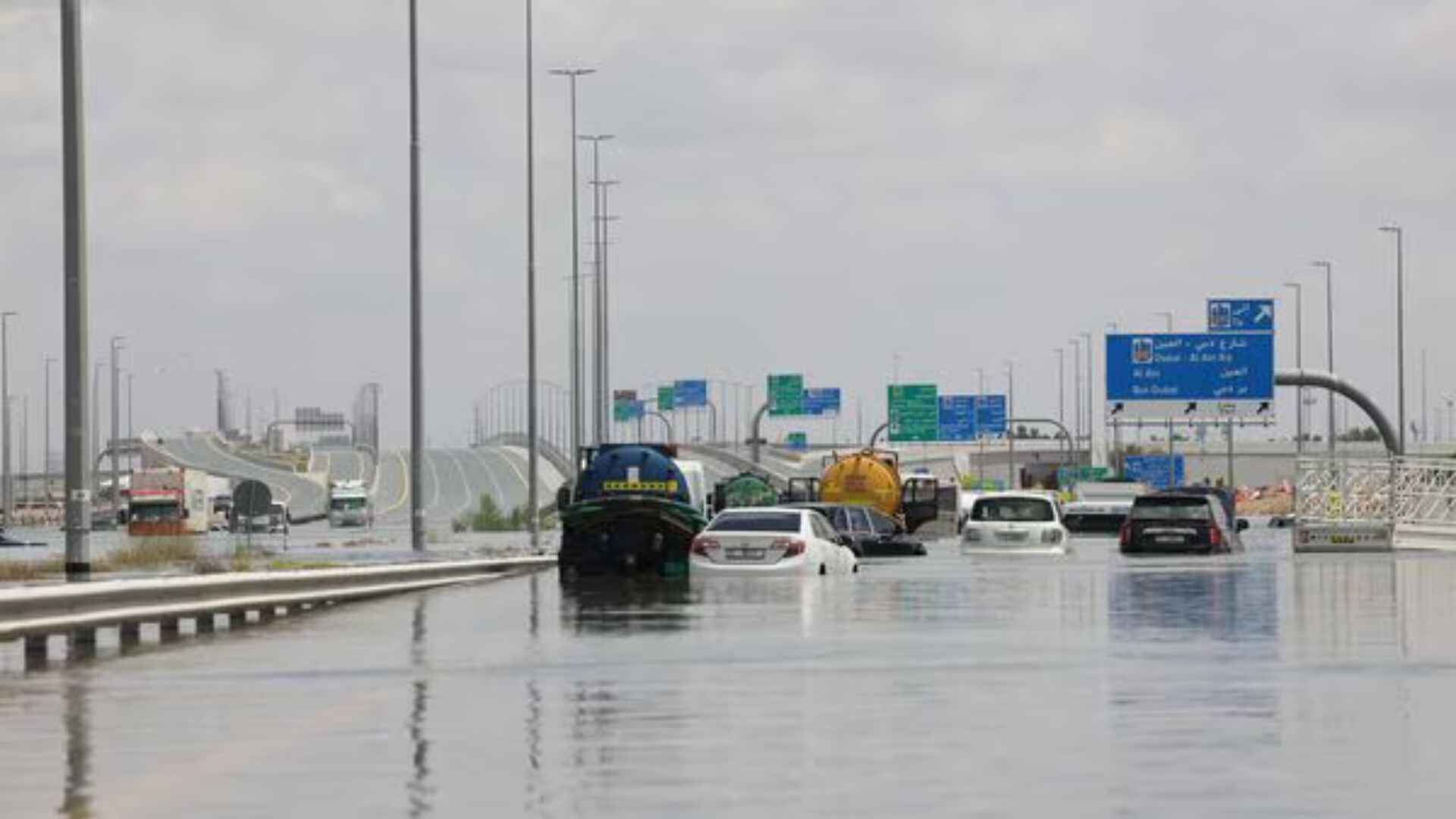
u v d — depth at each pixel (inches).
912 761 898.7
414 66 3560.5
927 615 1923.0
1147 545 3713.1
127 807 788.0
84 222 2188.7
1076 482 7598.4
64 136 2202.3
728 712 1096.2
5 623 1487.5
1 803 799.1
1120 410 5654.5
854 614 1943.9
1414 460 4052.7
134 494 7347.4
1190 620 1836.9
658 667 1379.2
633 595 2379.4
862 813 759.7
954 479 7283.5
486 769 881.5
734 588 2464.3
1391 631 1680.6
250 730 1033.5
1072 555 3720.5
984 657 1441.9
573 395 5679.1
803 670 1343.5
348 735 1004.6
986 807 772.0
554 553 3949.3
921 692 1197.7
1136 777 845.8
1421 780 835.4
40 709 1152.8
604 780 846.5
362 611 2121.1
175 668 1429.6
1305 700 1138.7
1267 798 788.6
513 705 1136.8
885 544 3841.0
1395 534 3998.5
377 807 780.6
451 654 1503.4
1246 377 5615.2
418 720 1069.1
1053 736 985.5
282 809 777.6
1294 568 3078.2
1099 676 1293.1
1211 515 3732.8
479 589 2615.7
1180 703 1126.4
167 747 971.9
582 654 1494.8
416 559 3440.0
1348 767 871.1
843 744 959.6
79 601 1606.8
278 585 2044.8
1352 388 5570.9
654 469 2898.6
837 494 4485.7
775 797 799.7
